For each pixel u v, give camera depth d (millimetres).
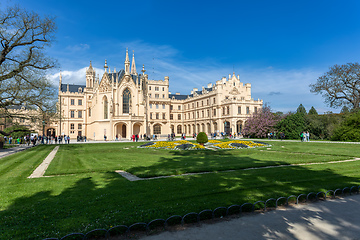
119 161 23578
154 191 11805
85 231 7562
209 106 95188
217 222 8859
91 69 107500
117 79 79500
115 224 8047
